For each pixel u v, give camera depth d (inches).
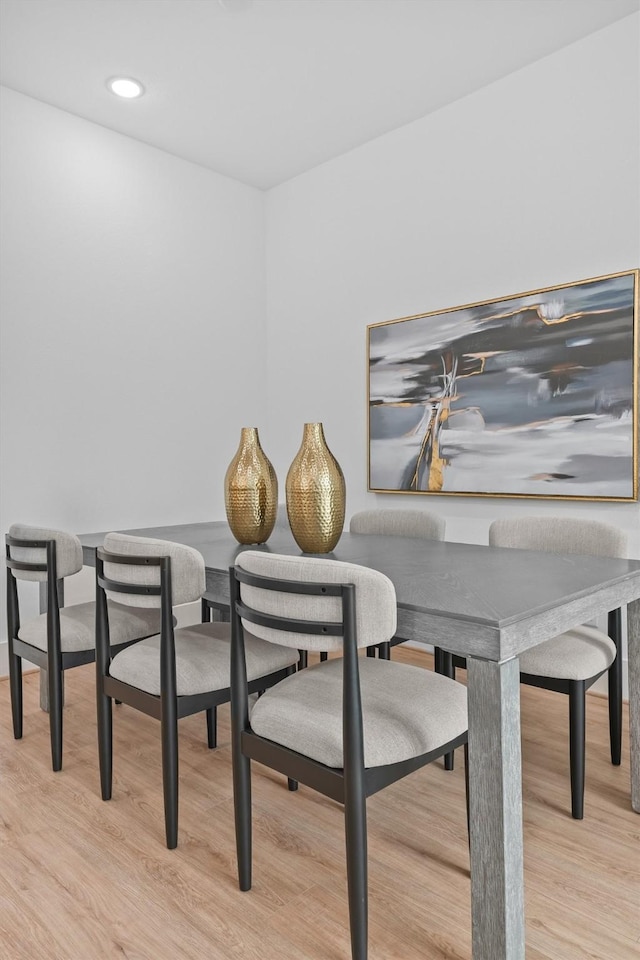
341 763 51.9
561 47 117.6
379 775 52.1
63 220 136.7
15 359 129.2
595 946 53.5
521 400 123.3
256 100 134.0
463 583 63.0
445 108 136.3
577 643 77.1
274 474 98.1
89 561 96.9
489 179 129.1
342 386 158.9
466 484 132.3
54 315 135.2
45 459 133.6
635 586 68.3
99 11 107.3
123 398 146.9
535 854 66.4
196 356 161.6
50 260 134.5
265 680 73.4
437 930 55.6
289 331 172.1
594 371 113.7
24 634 92.7
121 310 146.6
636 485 108.7
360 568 51.5
